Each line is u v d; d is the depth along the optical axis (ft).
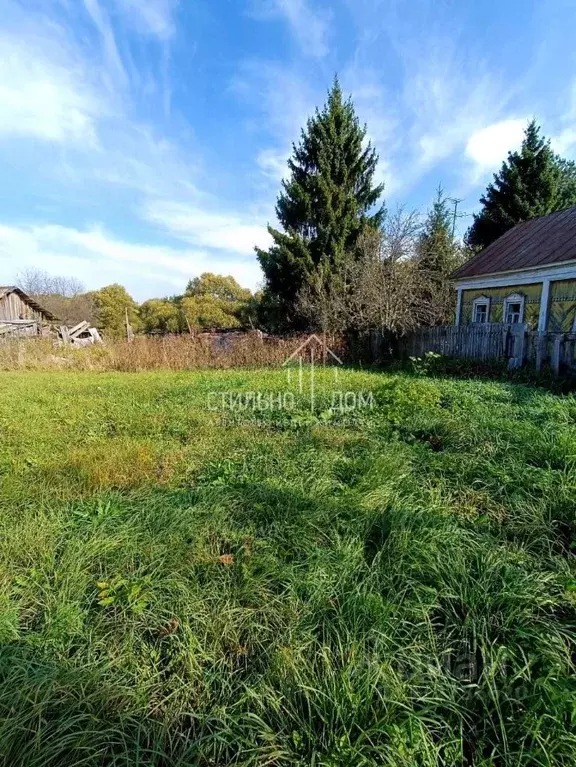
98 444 13.48
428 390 19.61
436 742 4.26
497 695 4.56
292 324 53.06
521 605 5.78
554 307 31.19
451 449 12.31
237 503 9.00
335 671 4.83
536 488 9.17
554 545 7.44
